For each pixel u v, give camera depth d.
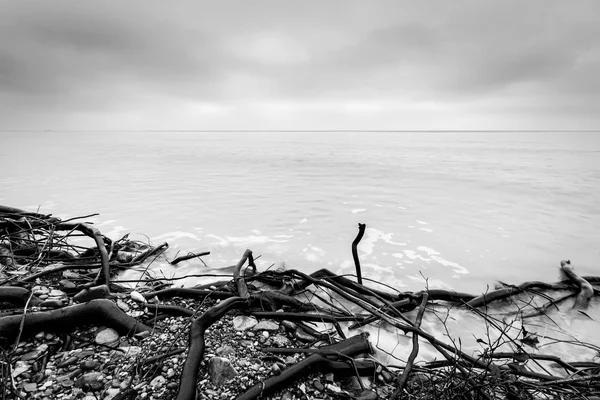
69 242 7.15
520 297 5.15
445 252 7.26
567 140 97.31
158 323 3.38
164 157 32.84
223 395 2.41
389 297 4.61
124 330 3.08
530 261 6.84
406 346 3.65
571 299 5.10
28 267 4.58
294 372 2.62
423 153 41.81
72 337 2.99
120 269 5.29
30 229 5.35
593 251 7.40
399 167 24.72
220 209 10.84
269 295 4.00
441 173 20.97
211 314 3.01
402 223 9.47
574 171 21.97
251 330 3.39
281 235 8.22
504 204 12.12
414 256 7.00
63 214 9.77
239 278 4.07
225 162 28.17
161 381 2.50
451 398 2.63
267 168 23.75
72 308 3.10
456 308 4.71
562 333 4.21
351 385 2.78
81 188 14.39
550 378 2.94
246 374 2.66
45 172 19.77
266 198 12.82
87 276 4.53
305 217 9.98
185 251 6.87
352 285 4.75
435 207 11.55
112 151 41.53
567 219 10.08
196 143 70.69
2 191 13.30
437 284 5.74
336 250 7.26
